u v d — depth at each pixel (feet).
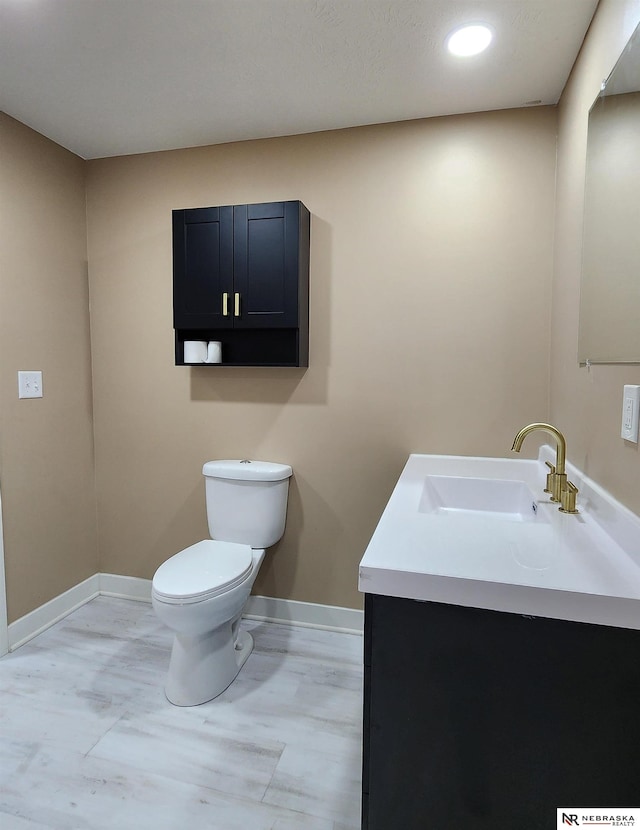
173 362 7.95
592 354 4.41
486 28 4.83
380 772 3.09
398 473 7.10
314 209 7.14
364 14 4.66
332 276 7.13
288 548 7.62
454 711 2.94
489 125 6.47
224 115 6.63
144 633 7.30
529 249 6.43
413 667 2.99
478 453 6.78
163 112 6.56
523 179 6.39
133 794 4.49
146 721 5.43
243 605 6.17
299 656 6.75
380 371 7.06
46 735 5.20
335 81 5.80
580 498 4.68
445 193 6.66
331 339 7.21
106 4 4.55
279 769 4.79
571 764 2.80
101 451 8.46
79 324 8.07
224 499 7.18
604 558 3.19
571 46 5.08
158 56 5.35
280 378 7.48
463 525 3.85
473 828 2.96
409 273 6.86
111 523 8.52
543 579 2.85
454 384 6.81
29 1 4.50
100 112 6.57
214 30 4.90
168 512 8.20
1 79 5.79
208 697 5.77
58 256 7.59
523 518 5.14
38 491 7.30
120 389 8.27
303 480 7.48
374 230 6.94
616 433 3.85
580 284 4.85
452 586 2.88
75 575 8.08
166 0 4.49
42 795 4.47
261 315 6.81
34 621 7.22
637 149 3.35
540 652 2.80
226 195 7.49
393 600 3.01
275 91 6.03
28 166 7.00
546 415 6.51
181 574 5.83
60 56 5.35
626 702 2.71
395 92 6.01
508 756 2.88
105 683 6.09
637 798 2.73
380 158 6.86
